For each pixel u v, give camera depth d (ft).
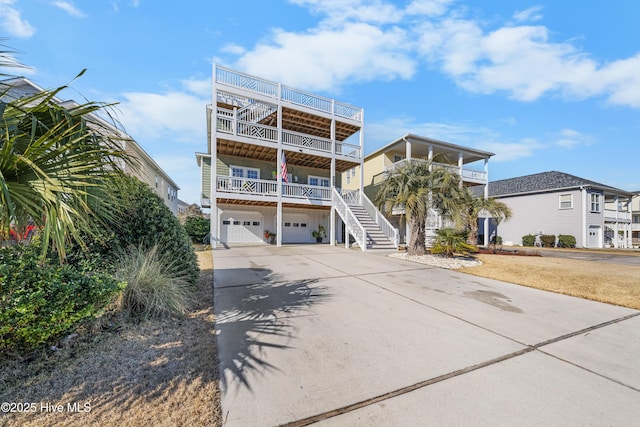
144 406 6.17
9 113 6.56
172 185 68.08
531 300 15.87
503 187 80.33
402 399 6.74
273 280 19.66
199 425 5.66
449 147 58.03
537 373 8.11
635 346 10.06
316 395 6.81
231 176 47.55
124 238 13.78
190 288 15.75
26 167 6.27
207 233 55.47
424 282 20.02
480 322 12.25
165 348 9.02
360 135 52.49
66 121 6.91
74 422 5.57
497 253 41.81
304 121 51.03
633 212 98.63
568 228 62.80
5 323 6.97
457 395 6.95
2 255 8.75
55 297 8.01
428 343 9.98
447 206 31.32
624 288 18.70
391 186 33.83
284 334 10.47
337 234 61.98
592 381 7.73
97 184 7.43
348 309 13.62
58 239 6.35
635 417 6.28
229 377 7.48
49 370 7.34
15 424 5.44
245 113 49.24
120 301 11.05
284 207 55.01
